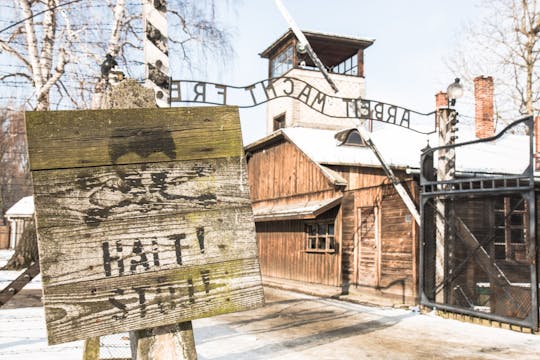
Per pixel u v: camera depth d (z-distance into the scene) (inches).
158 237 93.6
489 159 580.7
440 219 385.4
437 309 380.5
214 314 94.9
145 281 91.4
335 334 305.6
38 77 453.4
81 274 87.3
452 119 394.6
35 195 86.7
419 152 573.3
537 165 570.9
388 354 253.6
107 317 88.0
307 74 923.4
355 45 947.3
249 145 802.2
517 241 474.6
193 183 97.7
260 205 795.4
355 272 534.6
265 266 756.6
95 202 90.4
